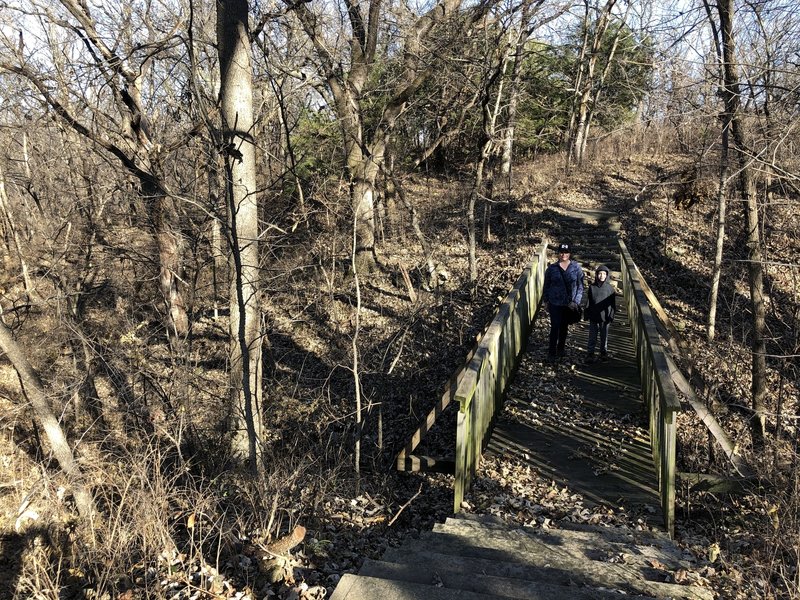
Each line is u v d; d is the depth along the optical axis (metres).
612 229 19.38
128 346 10.75
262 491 5.88
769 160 7.34
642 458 7.20
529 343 11.68
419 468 8.66
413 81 16.20
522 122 24.17
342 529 6.53
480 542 5.05
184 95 10.18
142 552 5.24
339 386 12.31
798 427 9.77
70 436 8.88
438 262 18.17
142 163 10.86
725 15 8.09
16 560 6.57
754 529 6.12
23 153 12.81
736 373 11.25
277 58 12.73
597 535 5.30
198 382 10.75
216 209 8.00
